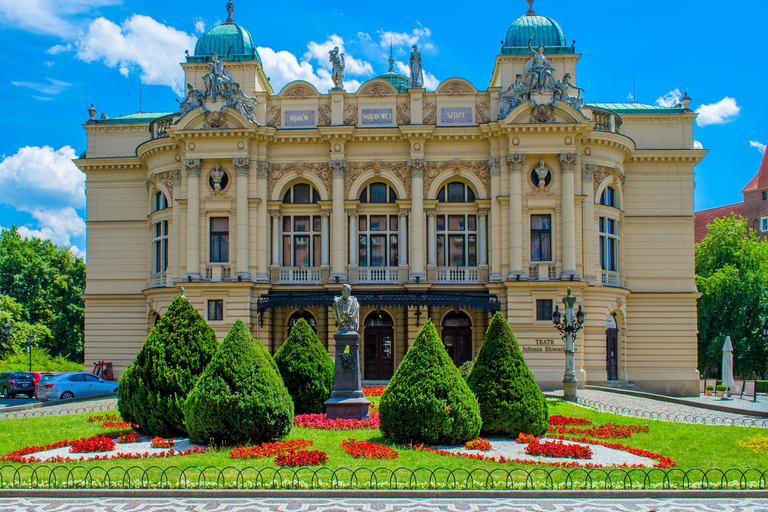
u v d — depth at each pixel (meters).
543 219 43.34
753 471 17.77
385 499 15.09
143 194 49.62
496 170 43.81
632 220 48.03
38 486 15.88
